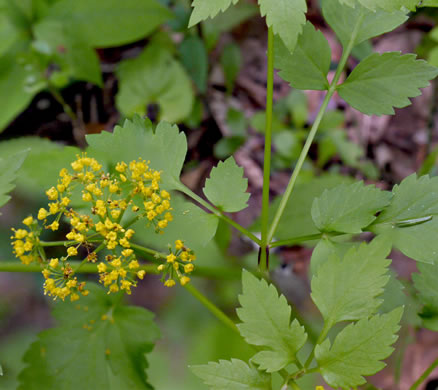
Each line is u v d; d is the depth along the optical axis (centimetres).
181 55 48
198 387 38
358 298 28
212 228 30
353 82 31
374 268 28
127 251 29
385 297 30
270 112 30
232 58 52
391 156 52
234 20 53
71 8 44
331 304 28
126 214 31
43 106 51
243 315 28
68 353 33
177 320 42
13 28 44
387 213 30
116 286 29
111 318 33
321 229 30
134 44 56
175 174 31
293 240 31
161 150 31
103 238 30
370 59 31
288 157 50
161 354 40
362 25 32
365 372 27
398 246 29
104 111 52
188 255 29
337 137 51
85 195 29
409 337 41
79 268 30
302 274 46
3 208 44
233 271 35
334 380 28
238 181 30
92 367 33
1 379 40
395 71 31
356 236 45
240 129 52
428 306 31
